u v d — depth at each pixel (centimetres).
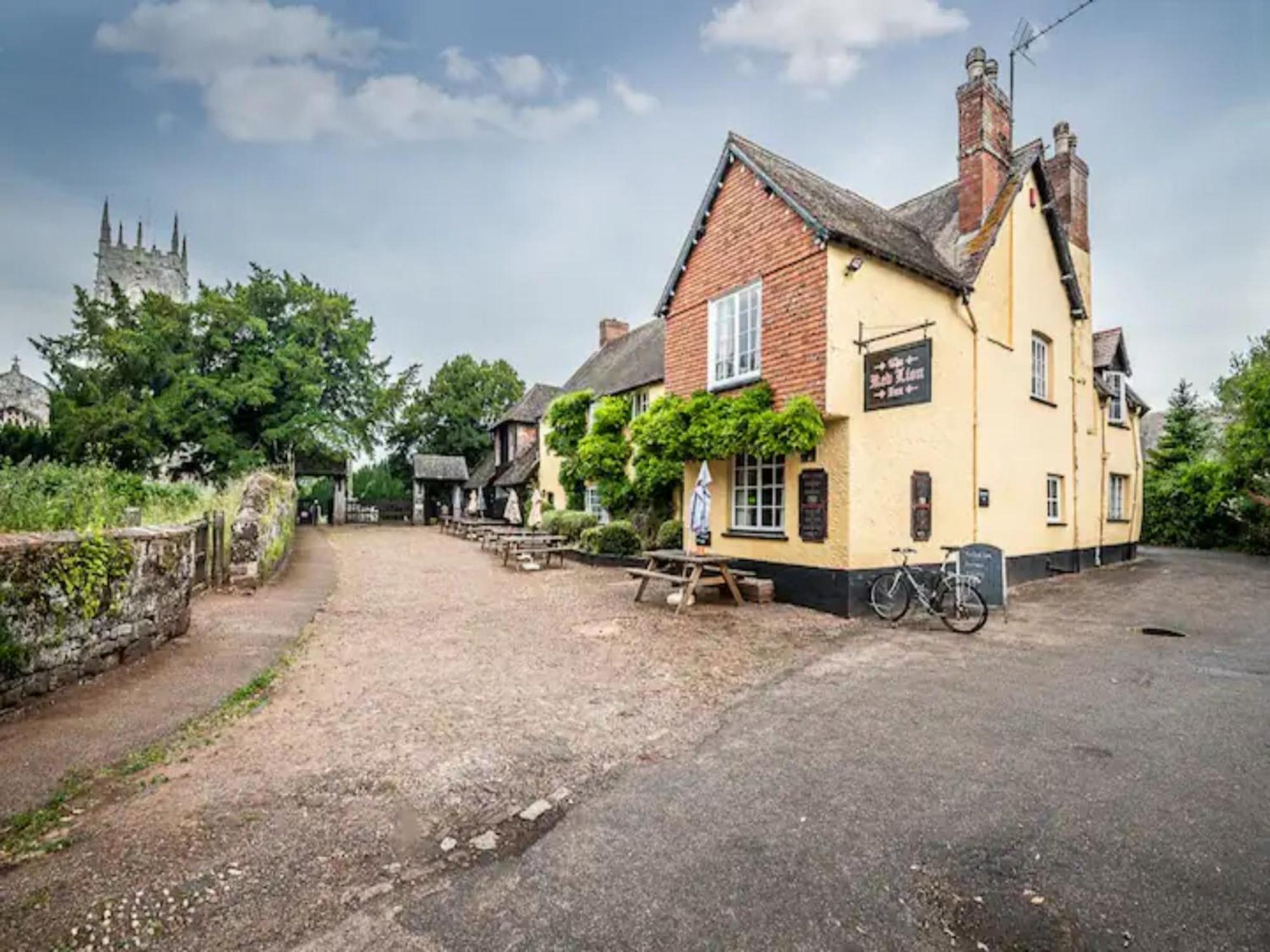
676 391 1296
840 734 482
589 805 368
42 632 514
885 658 710
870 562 969
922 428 1072
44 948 241
